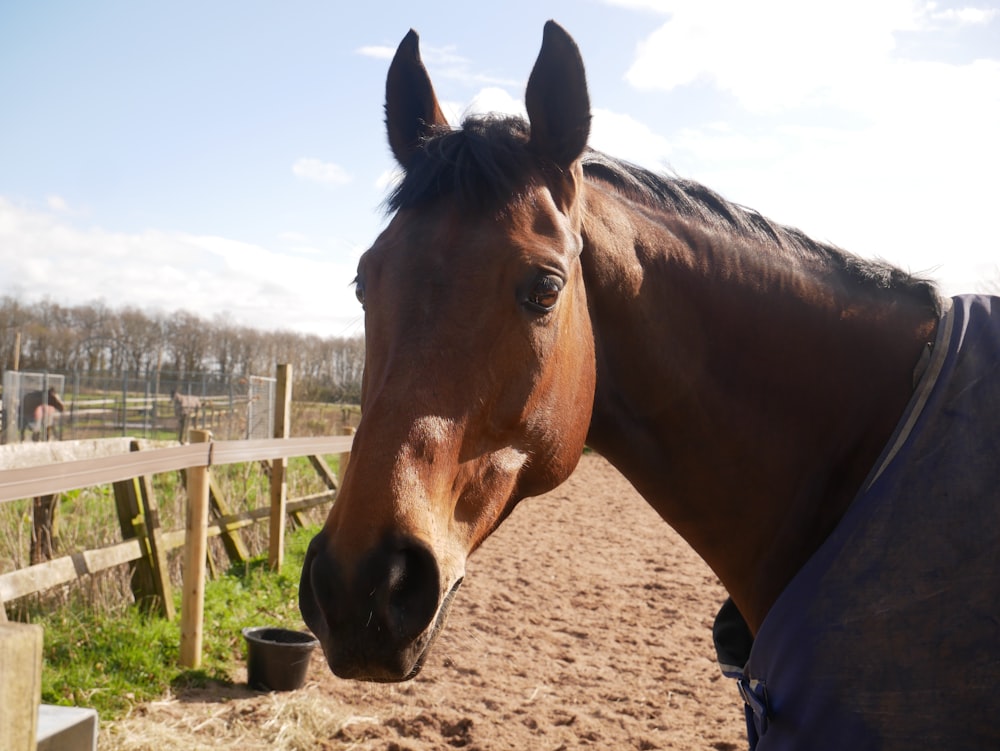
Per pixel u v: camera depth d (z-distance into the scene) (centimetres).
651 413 185
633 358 184
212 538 637
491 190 162
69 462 339
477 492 156
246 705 402
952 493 143
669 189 199
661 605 657
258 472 767
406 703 429
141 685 405
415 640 137
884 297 179
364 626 133
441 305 154
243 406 2191
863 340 175
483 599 646
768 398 178
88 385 2612
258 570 609
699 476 184
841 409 173
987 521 140
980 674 134
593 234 179
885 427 168
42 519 484
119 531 568
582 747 387
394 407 148
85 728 139
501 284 156
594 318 184
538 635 563
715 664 520
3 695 83
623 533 977
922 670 137
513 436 160
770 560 177
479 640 543
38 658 88
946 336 161
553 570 761
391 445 145
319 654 491
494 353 155
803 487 174
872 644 140
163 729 360
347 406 1852
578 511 1137
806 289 182
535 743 389
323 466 862
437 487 146
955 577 139
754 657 157
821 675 143
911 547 142
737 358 180
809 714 143
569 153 173
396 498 140
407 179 171
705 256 186
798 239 194
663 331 183
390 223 174
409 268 158
